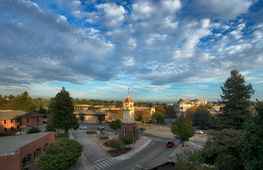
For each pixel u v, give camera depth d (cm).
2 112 5812
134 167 3250
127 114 5347
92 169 3167
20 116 5916
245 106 3541
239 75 3709
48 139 3938
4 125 5434
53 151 2941
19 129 5616
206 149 2409
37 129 4619
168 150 4347
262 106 1706
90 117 9456
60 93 4975
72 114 4928
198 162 2155
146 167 3206
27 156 3247
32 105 9162
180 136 4500
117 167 3262
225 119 3769
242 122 3528
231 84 3753
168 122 10188
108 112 9956
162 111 11675
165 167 3216
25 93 8744
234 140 2178
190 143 5050
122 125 5328
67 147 3069
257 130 1616
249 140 1706
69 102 4988
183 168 2091
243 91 3653
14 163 2653
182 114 4769
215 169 1981
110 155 3947
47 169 2712
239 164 2081
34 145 3338
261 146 1519
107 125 8588
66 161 2845
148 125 8806
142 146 4709
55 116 4841
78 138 5584
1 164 2523
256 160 1550
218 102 4000
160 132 6850
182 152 4169
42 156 2831
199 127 8019
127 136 4562
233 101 3691
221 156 2231
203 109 7912
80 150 3291
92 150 4316
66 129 4853
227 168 2152
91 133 6400
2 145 3142
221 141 2295
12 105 8212
